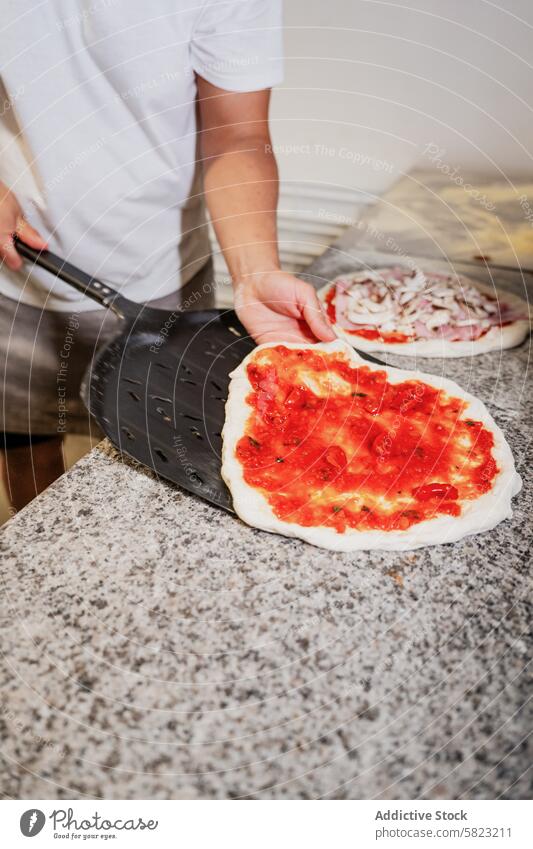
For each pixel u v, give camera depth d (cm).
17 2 106
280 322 122
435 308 141
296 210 216
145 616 80
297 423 102
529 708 71
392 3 184
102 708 71
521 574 84
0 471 140
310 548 87
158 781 65
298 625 79
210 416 105
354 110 204
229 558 86
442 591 82
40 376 144
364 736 69
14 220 122
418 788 65
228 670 75
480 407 106
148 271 141
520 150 196
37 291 137
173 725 70
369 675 74
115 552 87
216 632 78
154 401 106
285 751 68
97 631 78
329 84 201
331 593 82
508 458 97
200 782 65
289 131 211
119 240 133
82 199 126
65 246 131
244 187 129
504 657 76
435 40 186
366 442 100
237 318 124
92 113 121
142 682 73
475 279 153
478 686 73
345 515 89
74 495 96
